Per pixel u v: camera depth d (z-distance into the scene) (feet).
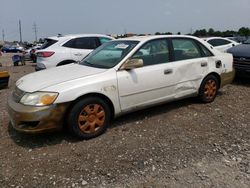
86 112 13.88
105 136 14.40
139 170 11.20
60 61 29.96
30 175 11.00
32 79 14.57
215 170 11.15
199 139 13.96
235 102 20.06
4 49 160.25
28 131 13.06
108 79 14.34
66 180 10.63
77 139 14.05
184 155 12.35
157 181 10.47
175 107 18.70
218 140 13.84
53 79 14.01
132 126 15.64
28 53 75.92
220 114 17.47
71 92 13.26
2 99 22.56
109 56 16.26
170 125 15.75
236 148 12.98
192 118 16.80
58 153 12.70
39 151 12.94
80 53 30.71
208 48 19.25
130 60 15.05
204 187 10.06
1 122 16.65
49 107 12.85
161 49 16.74
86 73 14.48
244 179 10.52
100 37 32.48
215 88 19.75
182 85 17.52
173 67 16.84
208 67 18.86
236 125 15.75
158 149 12.89
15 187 10.27
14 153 12.81
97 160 12.00
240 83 26.63
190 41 18.34
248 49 25.98
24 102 13.12
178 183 10.32
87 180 10.61
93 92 13.85
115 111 14.92
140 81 15.43
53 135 14.57
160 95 16.48
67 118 13.61
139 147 13.11
